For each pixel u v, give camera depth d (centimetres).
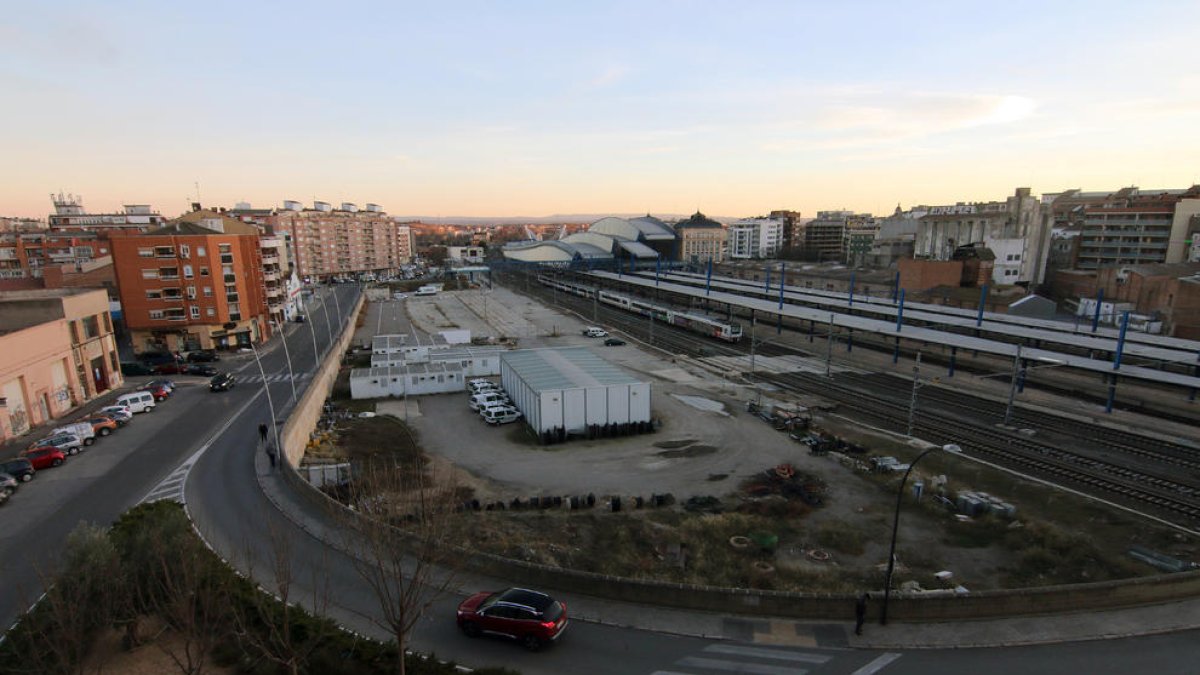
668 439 4562
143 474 3644
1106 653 2025
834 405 5369
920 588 2548
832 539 3014
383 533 2175
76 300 5212
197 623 1892
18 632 1834
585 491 3638
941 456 4150
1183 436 4528
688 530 3089
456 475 3859
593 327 9456
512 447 4400
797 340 8456
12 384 4403
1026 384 6047
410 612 1947
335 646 1927
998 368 6694
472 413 5225
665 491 3638
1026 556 2830
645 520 3216
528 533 3036
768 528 3128
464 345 7744
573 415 4575
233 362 7062
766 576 2652
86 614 1850
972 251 11031
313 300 12950
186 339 7556
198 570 1902
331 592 2392
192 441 4228
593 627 2184
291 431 3888
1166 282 8869
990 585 2628
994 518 3203
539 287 16212
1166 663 1970
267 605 2022
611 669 1956
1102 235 12562
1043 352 5753
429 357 6556
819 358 7362
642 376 6475
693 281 13388
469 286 16338
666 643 2095
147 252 7219
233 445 4144
